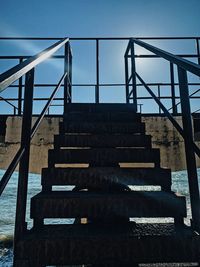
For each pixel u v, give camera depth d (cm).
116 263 128
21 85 383
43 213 152
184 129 162
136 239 131
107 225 151
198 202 145
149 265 156
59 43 256
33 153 354
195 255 131
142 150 217
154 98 235
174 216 156
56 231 140
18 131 354
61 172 186
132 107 324
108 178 188
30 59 151
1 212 1950
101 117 288
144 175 190
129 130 265
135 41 332
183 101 164
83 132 261
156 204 157
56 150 212
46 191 181
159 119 371
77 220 294
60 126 260
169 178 190
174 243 131
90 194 166
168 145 363
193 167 153
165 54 190
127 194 164
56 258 127
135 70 381
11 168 128
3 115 360
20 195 145
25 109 161
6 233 1297
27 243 127
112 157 214
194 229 143
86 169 188
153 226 149
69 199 154
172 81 400
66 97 364
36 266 126
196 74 128
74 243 129
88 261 128
